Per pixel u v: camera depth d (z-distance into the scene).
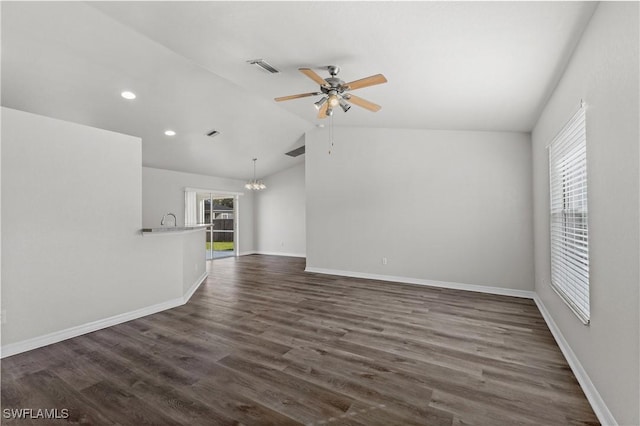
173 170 7.57
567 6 1.71
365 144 5.64
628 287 1.42
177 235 3.90
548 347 2.63
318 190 6.19
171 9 2.22
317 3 1.96
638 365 1.33
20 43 2.95
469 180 4.71
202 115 4.96
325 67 2.86
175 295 3.86
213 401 1.87
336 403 1.85
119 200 3.26
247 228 9.49
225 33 2.47
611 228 1.59
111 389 1.99
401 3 1.86
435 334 2.93
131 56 3.29
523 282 4.34
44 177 2.70
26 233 2.59
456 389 2.00
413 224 5.18
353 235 5.79
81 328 2.91
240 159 7.52
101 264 3.09
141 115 4.70
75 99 4.05
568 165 2.55
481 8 1.80
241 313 3.57
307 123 5.91
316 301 4.08
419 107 3.86
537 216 3.86
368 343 2.72
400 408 1.80
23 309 2.56
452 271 4.85
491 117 3.82
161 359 2.41
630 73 1.37
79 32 2.84
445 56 2.44
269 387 2.02
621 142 1.47
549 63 2.35
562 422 1.67
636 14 1.31
